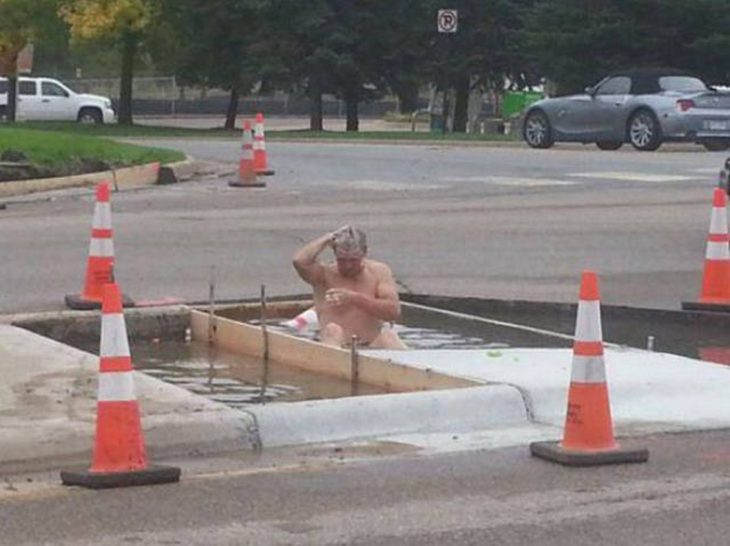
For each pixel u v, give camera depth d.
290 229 17.17
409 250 15.77
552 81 43.75
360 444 8.16
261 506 6.85
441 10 43.28
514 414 8.72
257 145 24.12
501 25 46.47
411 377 9.34
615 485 7.30
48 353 9.82
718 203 12.62
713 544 6.36
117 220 17.97
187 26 47.31
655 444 8.20
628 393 9.17
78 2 45.62
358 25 46.16
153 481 7.20
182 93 71.62
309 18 45.34
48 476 7.38
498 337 11.22
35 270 14.05
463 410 8.60
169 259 14.87
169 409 8.19
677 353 11.06
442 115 50.16
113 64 73.56
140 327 11.36
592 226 17.81
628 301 13.04
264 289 11.73
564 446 7.76
